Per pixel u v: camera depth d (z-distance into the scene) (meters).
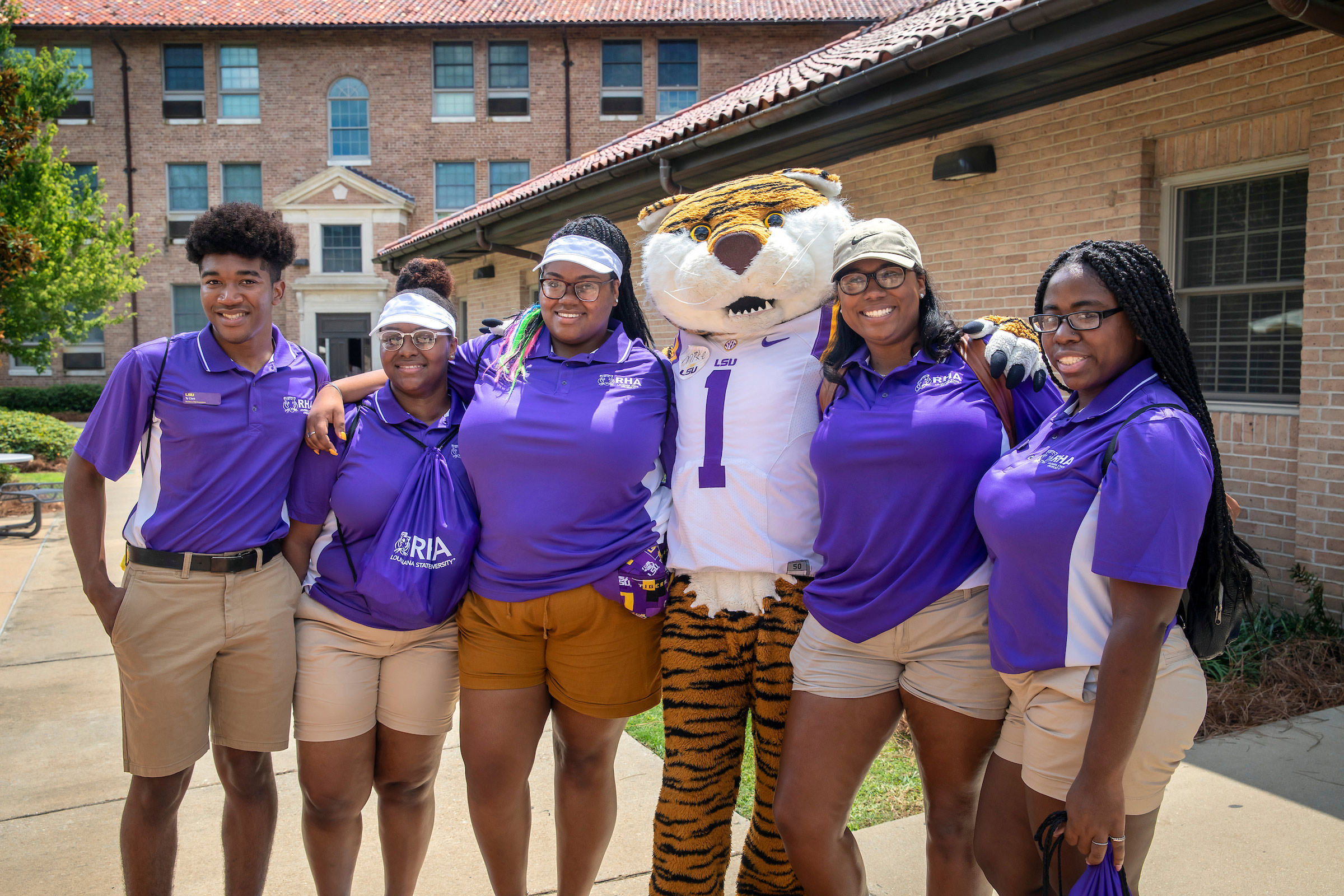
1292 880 2.97
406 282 4.01
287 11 26.98
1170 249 5.88
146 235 27.20
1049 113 6.32
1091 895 1.87
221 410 2.61
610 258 2.71
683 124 9.23
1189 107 5.53
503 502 2.60
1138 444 1.88
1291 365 5.41
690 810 2.54
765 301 2.71
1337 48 4.82
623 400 2.64
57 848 3.43
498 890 2.80
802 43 26.12
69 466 2.62
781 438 2.60
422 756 2.79
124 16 26.50
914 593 2.29
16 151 13.16
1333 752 3.81
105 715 4.75
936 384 2.37
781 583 2.58
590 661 2.63
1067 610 1.97
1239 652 4.68
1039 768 2.04
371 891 3.16
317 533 2.82
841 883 2.41
